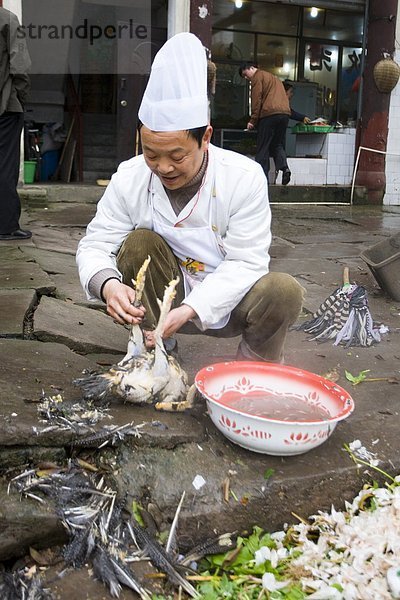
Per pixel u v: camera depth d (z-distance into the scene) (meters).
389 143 10.44
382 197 10.44
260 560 1.87
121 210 2.46
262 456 2.12
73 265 4.81
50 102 10.70
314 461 2.13
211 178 2.30
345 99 12.16
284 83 10.63
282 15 11.59
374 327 3.73
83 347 3.03
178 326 2.21
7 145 5.32
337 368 3.09
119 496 1.93
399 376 2.99
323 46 11.93
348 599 1.71
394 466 2.18
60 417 2.07
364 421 2.41
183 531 1.90
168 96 1.99
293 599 1.73
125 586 1.73
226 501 1.96
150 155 2.08
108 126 10.91
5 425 1.97
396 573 1.75
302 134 11.04
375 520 1.98
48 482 1.92
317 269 5.31
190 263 2.50
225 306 2.28
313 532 2.01
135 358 2.21
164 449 2.06
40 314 3.29
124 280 2.49
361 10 10.70
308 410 2.24
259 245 2.37
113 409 2.19
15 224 5.54
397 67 9.91
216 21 11.36
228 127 11.58
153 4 10.38
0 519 1.78
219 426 2.08
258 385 2.35
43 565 1.79
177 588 1.76
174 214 2.38
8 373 2.44
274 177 10.37
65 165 10.51
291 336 3.57
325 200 10.22
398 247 4.57
